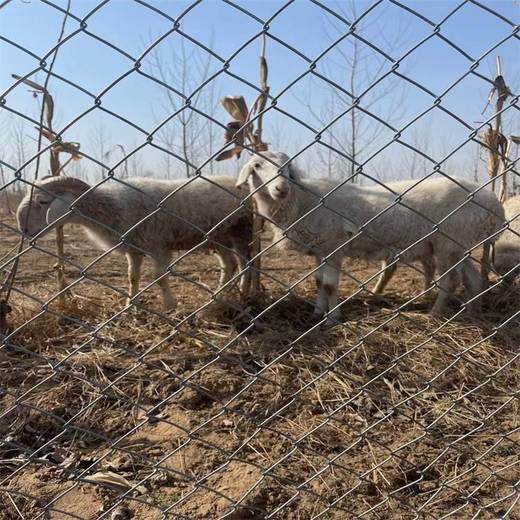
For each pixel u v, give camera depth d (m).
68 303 4.70
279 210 4.57
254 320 1.77
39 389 3.36
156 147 1.31
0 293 3.99
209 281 6.27
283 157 4.53
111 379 3.51
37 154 1.26
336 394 3.38
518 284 5.44
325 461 2.72
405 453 2.78
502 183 5.17
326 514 2.34
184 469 2.70
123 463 2.73
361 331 4.22
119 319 4.59
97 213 4.66
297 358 3.81
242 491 2.49
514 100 1.47
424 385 3.53
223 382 3.51
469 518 2.29
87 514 2.36
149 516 2.34
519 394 2.30
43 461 1.82
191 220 5.12
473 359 3.80
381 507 2.37
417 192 4.88
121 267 7.31
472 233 4.86
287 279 6.36
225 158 2.59
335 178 4.97
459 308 4.92
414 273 6.71
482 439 2.92
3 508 2.38
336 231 4.68
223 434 3.01
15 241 9.01
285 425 3.08
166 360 3.79
